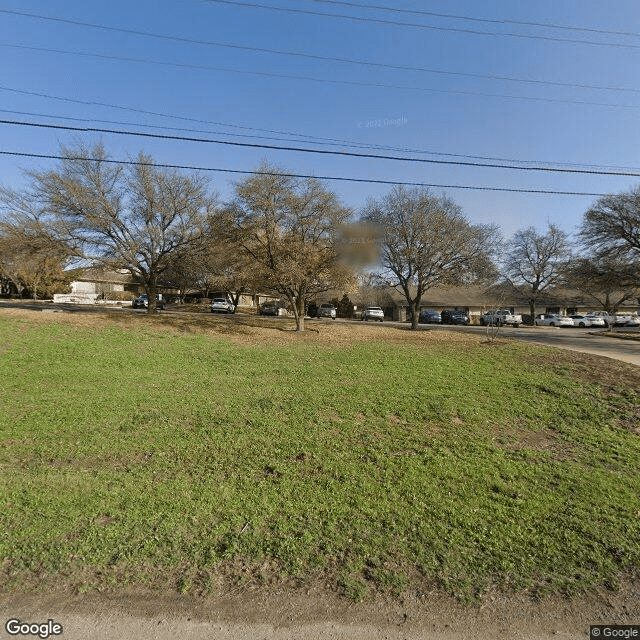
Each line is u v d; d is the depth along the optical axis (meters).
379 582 3.43
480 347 17.67
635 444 6.97
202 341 15.91
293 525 4.12
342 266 19.19
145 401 7.97
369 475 5.31
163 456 5.65
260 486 4.90
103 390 8.66
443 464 5.73
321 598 3.24
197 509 4.31
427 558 3.74
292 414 7.52
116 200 20.14
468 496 4.88
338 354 14.59
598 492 5.13
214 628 2.95
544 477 5.51
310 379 10.37
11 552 3.57
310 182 18.81
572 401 9.22
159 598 3.18
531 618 3.15
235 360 12.82
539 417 8.16
